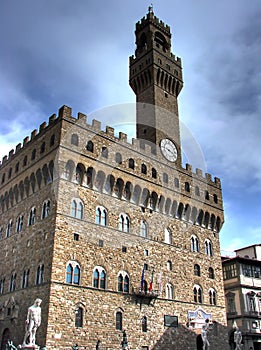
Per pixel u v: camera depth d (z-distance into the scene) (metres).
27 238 66.06
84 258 61.56
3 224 75.69
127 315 63.91
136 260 69.19
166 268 73.94
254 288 95.81
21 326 58.97
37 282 59.59
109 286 63.25
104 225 66.50
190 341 72.06
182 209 81.62
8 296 65.38
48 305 54.78
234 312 93.12
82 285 59.69
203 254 83.12
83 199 64.88
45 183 66.25
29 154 72.38
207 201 88.31
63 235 60.22
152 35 92.81
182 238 79.62
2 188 78.75
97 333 58.88
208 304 79.06
